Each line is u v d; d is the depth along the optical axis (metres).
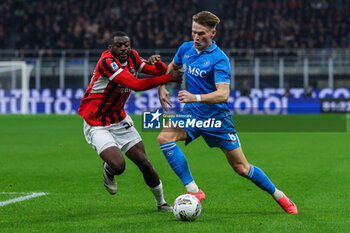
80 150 39.47
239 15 114.31
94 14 116.12
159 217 17.64
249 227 16.05
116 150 17.70
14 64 87.00
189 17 114.62
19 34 114.56
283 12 115.88
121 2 117.62
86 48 106.94
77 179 26.55
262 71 90.00
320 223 16.70
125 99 18.48
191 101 17.31
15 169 29.98
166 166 31.28
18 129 59.16
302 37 111.75
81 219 17.34
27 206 19.77
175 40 109.81
